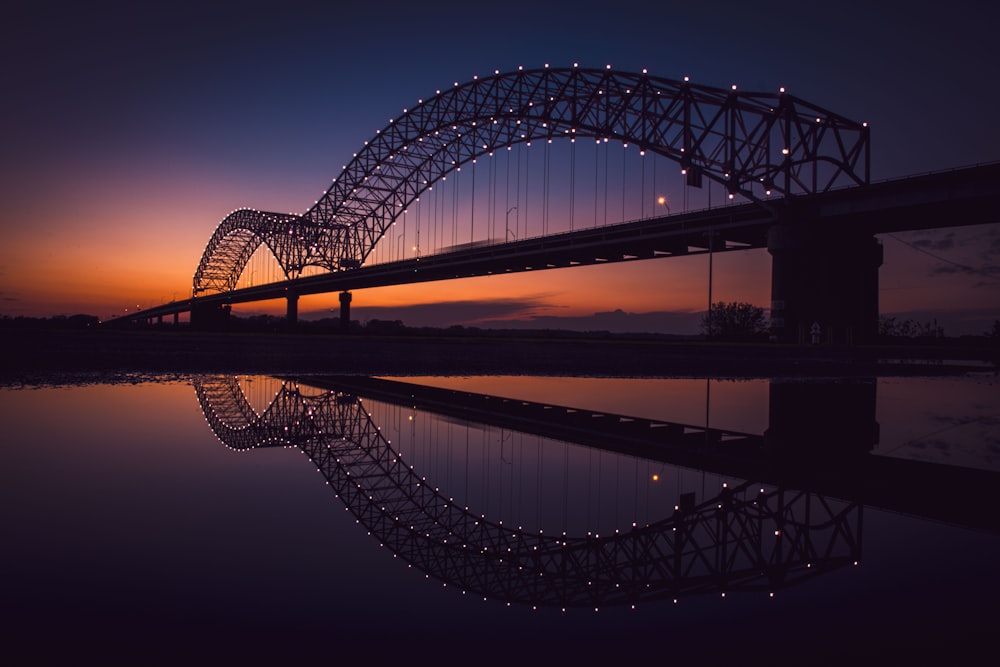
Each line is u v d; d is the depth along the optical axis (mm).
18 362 20719
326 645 2715
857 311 49688
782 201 50281
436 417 10852
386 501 5445
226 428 8844
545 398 14641
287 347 33969
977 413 12461
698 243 61719
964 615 3164
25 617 2865
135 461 6477
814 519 5113
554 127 67375
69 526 4281
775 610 3271
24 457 6527
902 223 47594
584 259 76000
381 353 30672
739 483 6355
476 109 76000
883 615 3178
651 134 60125
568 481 6391
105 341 33844
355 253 118625
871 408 13227
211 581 3404
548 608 3312
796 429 10172
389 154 96188
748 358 32281
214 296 163000
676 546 4406
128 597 3141
